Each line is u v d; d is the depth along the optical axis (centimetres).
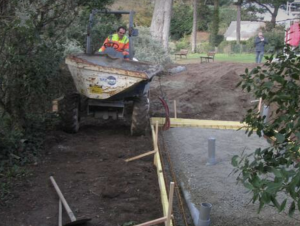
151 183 510
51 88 736
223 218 432
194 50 3831
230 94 1095
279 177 212
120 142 685
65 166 559
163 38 1925
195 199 475
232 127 809
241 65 1510
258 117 313
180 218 444
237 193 490
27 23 497
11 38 555
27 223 399
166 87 1202
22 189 475
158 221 355
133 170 550
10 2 516
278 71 307
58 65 662
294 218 429
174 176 548
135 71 639
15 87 615
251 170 273
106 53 771
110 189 477
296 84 285
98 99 688
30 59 588
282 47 301
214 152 595
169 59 1683
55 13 602
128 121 838
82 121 828
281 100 286
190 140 720
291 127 261
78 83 677
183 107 1012
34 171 534
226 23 5253
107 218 414
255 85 299
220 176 546
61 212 419
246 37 4509
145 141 698
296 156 253
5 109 620
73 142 672
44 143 647
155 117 888
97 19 986
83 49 1045
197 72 1414
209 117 956
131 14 786
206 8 4725
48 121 752
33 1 561
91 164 571
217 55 3161
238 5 3922
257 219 430
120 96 687
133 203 451
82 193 472
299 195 213
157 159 549
